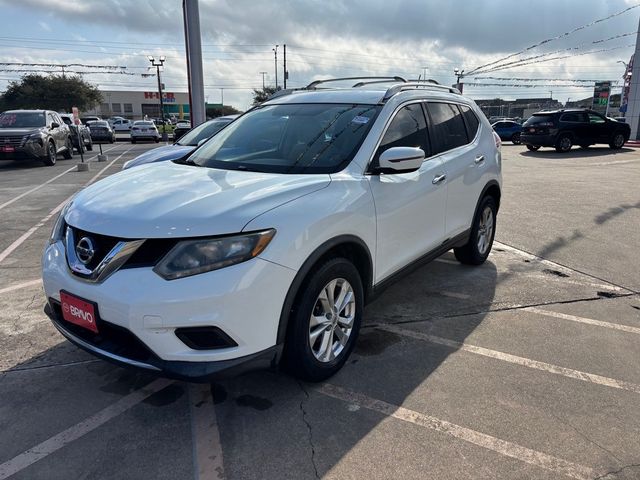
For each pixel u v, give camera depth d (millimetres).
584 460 2492
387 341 3707
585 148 22125
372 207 3268
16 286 4758
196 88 13297
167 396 3014
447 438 2650
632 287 4805
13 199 9359
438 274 5148
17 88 60750
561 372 3291
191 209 2623
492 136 5352
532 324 4004
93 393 3045
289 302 2699
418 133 4035
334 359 3170
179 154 7277
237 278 2475
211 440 2633
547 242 6363
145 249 2516
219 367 2516
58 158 19188
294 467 2443
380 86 4234
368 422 2779
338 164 3326
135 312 2434
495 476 2387
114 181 3303
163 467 2439
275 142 3734
